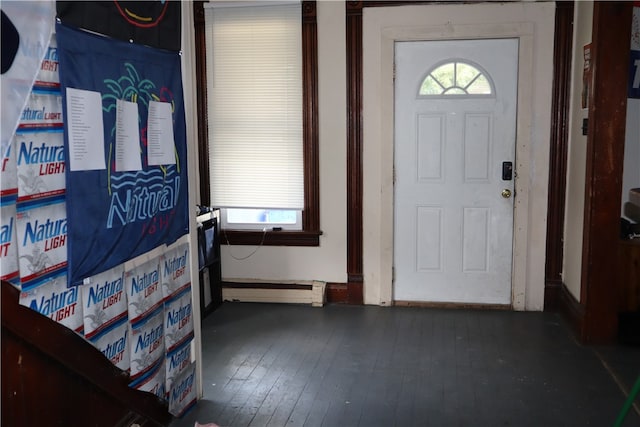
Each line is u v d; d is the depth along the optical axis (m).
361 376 3.33
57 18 1.85
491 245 4.45
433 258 4.54
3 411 1.76
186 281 2.88
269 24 4.43
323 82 4.45
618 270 3.71
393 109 4.41
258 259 4.71
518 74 4.25
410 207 4.51
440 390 3.14
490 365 3.46
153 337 2.55
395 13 4.30
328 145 4.51
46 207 1.85
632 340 3.73
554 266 4.41
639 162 4.18
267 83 4.50
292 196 4.59
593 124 3.61
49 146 1.86
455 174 4.42
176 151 2.69
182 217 2.78
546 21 4.16
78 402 2.12
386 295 4.61
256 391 3.15
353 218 4.56
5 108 1.65
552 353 3.63
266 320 4.30
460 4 4.22
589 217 3.67
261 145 4.57
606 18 3.52
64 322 1.96
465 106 4.34
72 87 1.92
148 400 2.54
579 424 2.78
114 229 2.17
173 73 2.65
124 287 2.31
